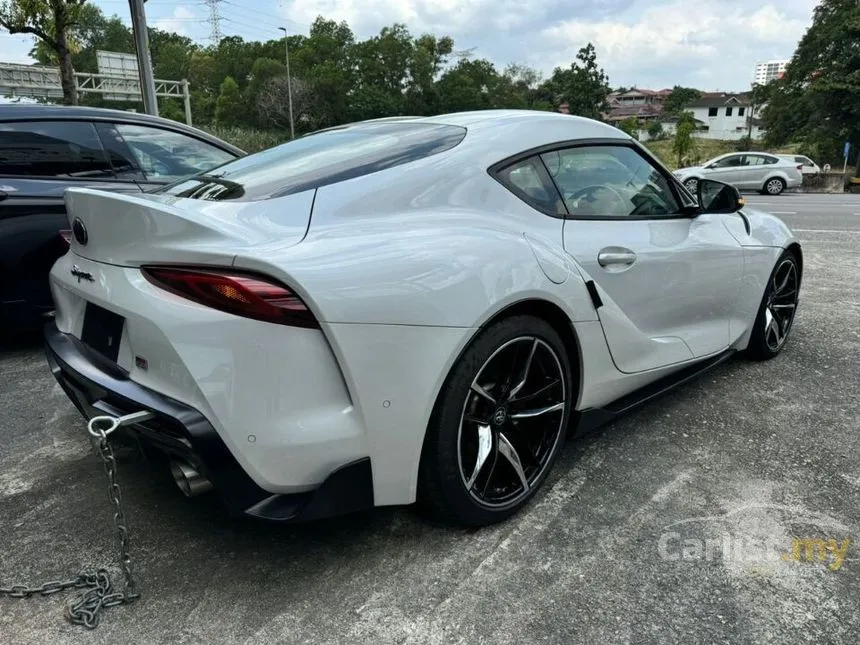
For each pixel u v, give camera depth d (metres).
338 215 1.88
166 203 2.09
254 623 1.72
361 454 1.76
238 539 2.09
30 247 3.80
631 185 2.72
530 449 2.26
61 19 10.63
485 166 2.21
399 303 1.73
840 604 1.78
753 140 70.12
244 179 2.19
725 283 3.11
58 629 1.70
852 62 40.03
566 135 2.53
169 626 1.71
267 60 75.12
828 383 3.41
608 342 2.40
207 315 1.60
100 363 1.94
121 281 1.81
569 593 1.82
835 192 25.34
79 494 2.36
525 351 2.08
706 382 3.43
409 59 82.31
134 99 28.03
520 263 2.02
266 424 1.62
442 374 1.82
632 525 2.14
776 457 2.62
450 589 1.84
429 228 1.94
